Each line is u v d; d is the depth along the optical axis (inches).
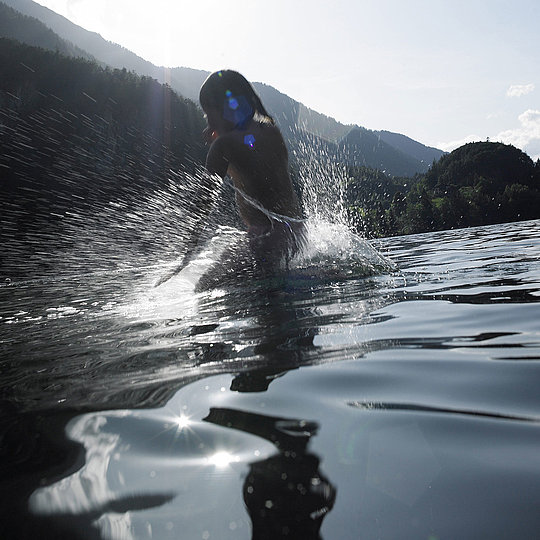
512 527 18.4
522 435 26.5
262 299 80.0
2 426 30.8
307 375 38.4
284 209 109.9
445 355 43.1
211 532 18.6
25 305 93.7
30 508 20.8
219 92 111.0
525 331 51.3
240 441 26.5
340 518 19.1
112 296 97.3
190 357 46.8
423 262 143.6
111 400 34.7
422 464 23.5
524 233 304.7
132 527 19.2
